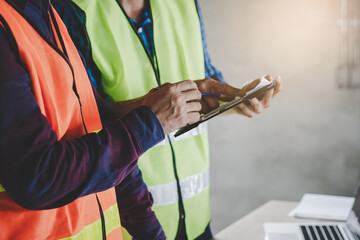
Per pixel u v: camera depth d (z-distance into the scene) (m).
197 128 1.64
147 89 1.51
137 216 1.15
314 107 3.90
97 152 0.73
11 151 0.65
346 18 3.68
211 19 4.06
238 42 4.03
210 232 1.76
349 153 3.87
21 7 0.81
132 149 0.77
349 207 1.62
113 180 0.76
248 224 1.55
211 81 1.26
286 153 4.03
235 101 1.00
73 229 0.80
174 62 1.59
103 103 1.16
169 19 1.57
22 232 0.74
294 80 3.93
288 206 1.73
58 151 0.70
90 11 1.38
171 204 1.56
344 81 3.76
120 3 1.50
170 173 1.54
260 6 3.92
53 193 0.69
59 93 0.81
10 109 0.65
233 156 4.15
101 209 0.92
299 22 3.84
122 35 1.45
